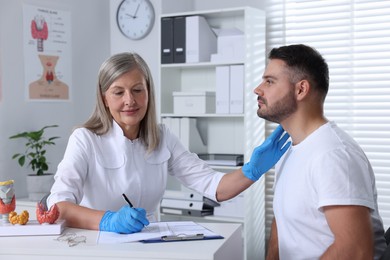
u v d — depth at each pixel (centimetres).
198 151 354
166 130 201
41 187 314
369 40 327
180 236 140
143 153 191
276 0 352
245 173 182
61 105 361
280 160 164
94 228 153
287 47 155
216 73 329
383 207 325
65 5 359
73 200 169
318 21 340
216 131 364
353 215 135
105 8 392
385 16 321
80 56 373
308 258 148
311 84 151
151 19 368
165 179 197
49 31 349
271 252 173
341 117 336
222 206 329
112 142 187
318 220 145
